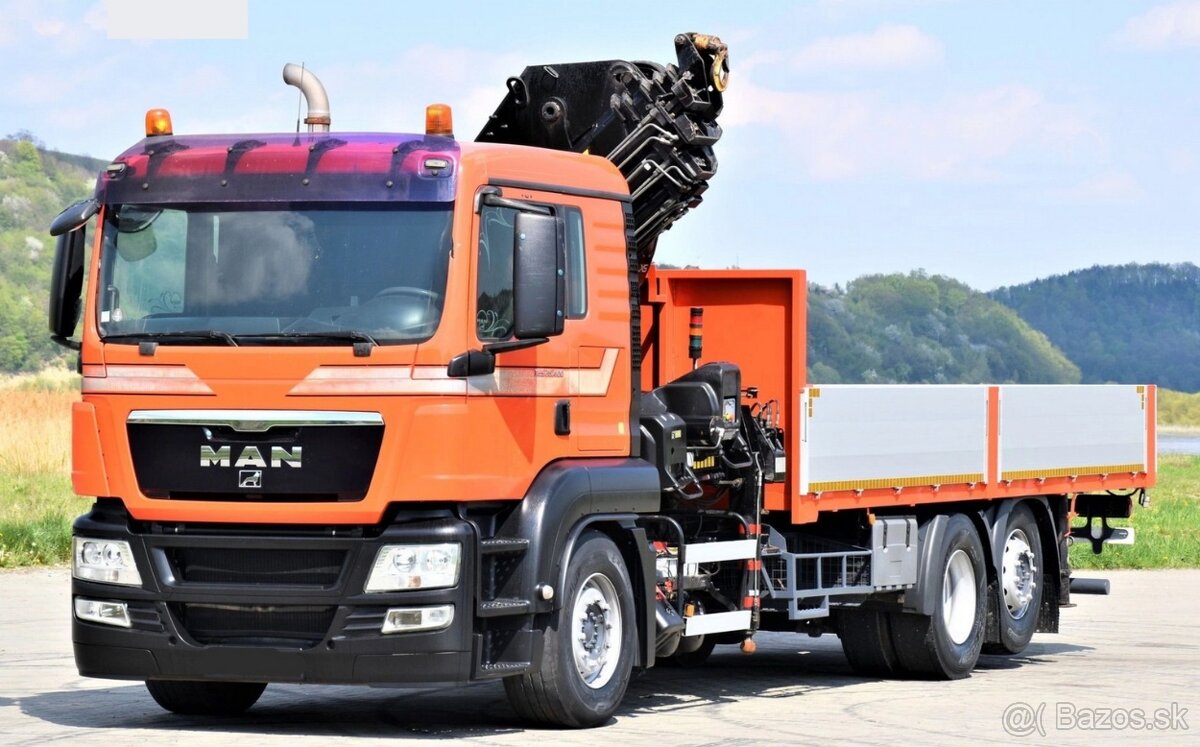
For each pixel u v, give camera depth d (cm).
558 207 1098
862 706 1227
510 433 1039
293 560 1018
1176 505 3597
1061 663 1550
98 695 1236
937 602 1428
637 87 1272
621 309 1150
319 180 1034
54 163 14312
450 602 1000
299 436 1008
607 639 1112
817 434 1325
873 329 11000
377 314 1012
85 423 1054
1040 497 1612
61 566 2175
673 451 1222
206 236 1044
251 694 1177
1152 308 17512
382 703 1216
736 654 1655
